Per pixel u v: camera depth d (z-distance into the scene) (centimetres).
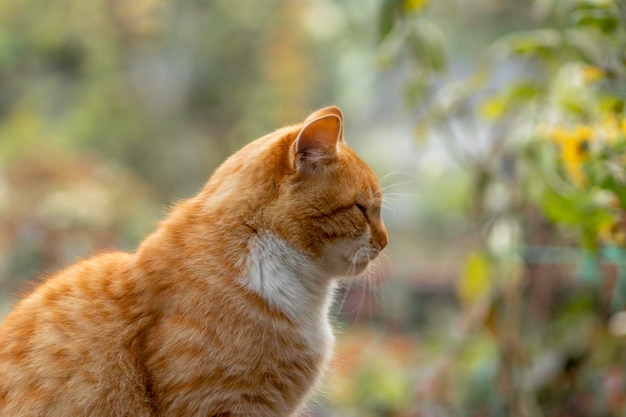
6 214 840
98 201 869
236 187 333
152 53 1281
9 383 317
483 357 605
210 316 314
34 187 885
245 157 341
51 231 757
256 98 1245
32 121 1275
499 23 1120
